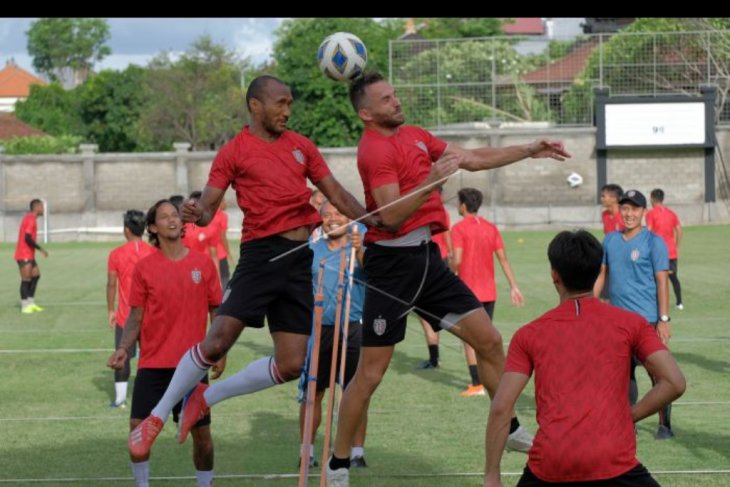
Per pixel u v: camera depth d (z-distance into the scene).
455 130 56.59
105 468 10.47
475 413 12.89
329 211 10.66
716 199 55.53
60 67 175.38
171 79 89.94
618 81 57.34
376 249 8.71
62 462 10.72
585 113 57.03
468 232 14.82
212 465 9.43
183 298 9.30
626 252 11.71
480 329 8.77
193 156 57.94
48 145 74.94
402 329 8.78
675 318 21.50
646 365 6.24
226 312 8.33
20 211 57.34
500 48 57.97
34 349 18.75
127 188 58.06
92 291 29.44
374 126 8.55
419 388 14.64
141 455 8.48
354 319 10.66
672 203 55.47
